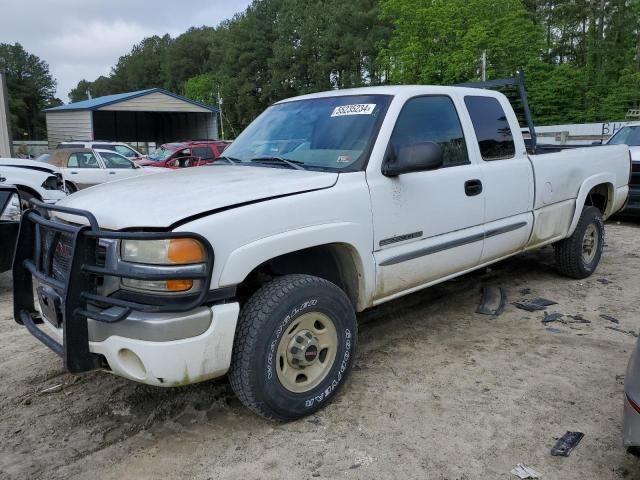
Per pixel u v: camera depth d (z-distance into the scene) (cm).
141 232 277
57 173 999
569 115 3612
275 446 312
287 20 5600
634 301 542
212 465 297
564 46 4528
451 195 422
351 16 5197
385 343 451
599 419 330
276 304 311
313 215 331
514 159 496
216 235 287
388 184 376
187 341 282
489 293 558
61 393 379
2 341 474
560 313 512
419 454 301
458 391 367
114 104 3434
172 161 1928
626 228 929
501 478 280
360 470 289
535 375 388
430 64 3359
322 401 341
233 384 315
